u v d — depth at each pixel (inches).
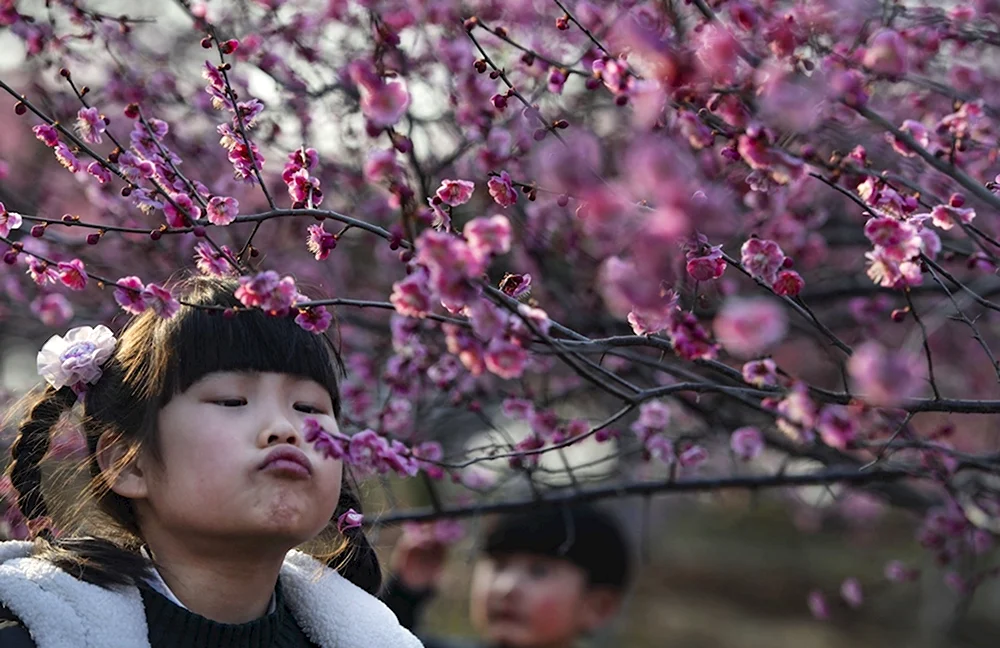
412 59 174.4
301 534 104.6
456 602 428.8
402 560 213.2
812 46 120.4
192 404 106.0
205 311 108.7
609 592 208.2
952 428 167.5
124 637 102.8
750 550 775.1
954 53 161.0
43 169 223.6
